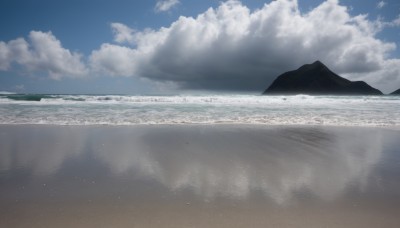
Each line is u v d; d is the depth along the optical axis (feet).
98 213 10.16
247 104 75.31
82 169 15.76
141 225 9.27
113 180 13.87
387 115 47.62
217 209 10.53
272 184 13.37
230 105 69.82
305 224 9.40
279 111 53.67
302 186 13.14
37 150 20.53
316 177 14.51
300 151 20.83
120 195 11.89
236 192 12.30
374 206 10.89
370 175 14.94
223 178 14.26
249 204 10.98
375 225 9.39
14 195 11.85
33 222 9.45
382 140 25.79
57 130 30.01
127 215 10.00
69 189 12.58
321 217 9.92
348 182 13.74
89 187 12.85
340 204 11.05
